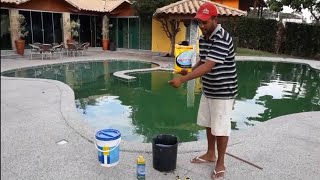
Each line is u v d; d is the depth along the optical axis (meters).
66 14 18.89
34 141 4.34
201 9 2.97
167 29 17.23
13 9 16.23
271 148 4.20
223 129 3.27
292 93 9.16
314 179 3.40
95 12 20.28
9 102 6.45
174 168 3.55
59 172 3.48
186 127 5.79
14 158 3.80
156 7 16.56
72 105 6.15
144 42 20.48
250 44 22.09
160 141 3.69
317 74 12.91
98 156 3.64
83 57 16.05
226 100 3.20
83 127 4.87
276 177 3.43
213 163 3.74
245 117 6.53
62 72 12.09
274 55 19.42
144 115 6.52
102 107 7.11
